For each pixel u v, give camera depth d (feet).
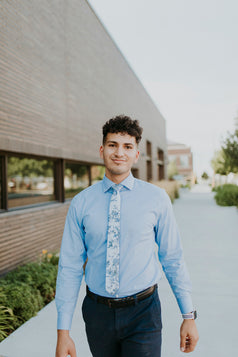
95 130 27.22
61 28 20.25
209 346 8.19
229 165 51.80
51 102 18.63
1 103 13.42
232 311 10.39
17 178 15.79
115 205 4.33
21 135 15.11
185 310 4.40
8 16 14.08
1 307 8.93
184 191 106.01
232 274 14.40
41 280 11.57
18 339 8.48
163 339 8.57
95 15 27.53
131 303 4.26
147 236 4.35
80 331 9.14
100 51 29.07
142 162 52.60
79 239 4.56
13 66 14.46
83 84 24.41
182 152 184.96
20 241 14.84
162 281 13.52
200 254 18.26
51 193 19.88
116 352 4.62
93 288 4.42
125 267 4.24
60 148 19.86
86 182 26.50
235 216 35.47
